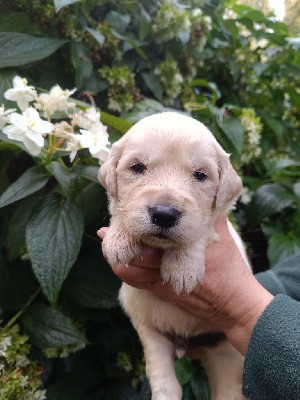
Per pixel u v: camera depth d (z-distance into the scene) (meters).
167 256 0.22
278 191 0.41
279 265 0.33
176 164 0.22
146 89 0.44
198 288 0.23
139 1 0.42
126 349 0.36
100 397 0.35
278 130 0.48
